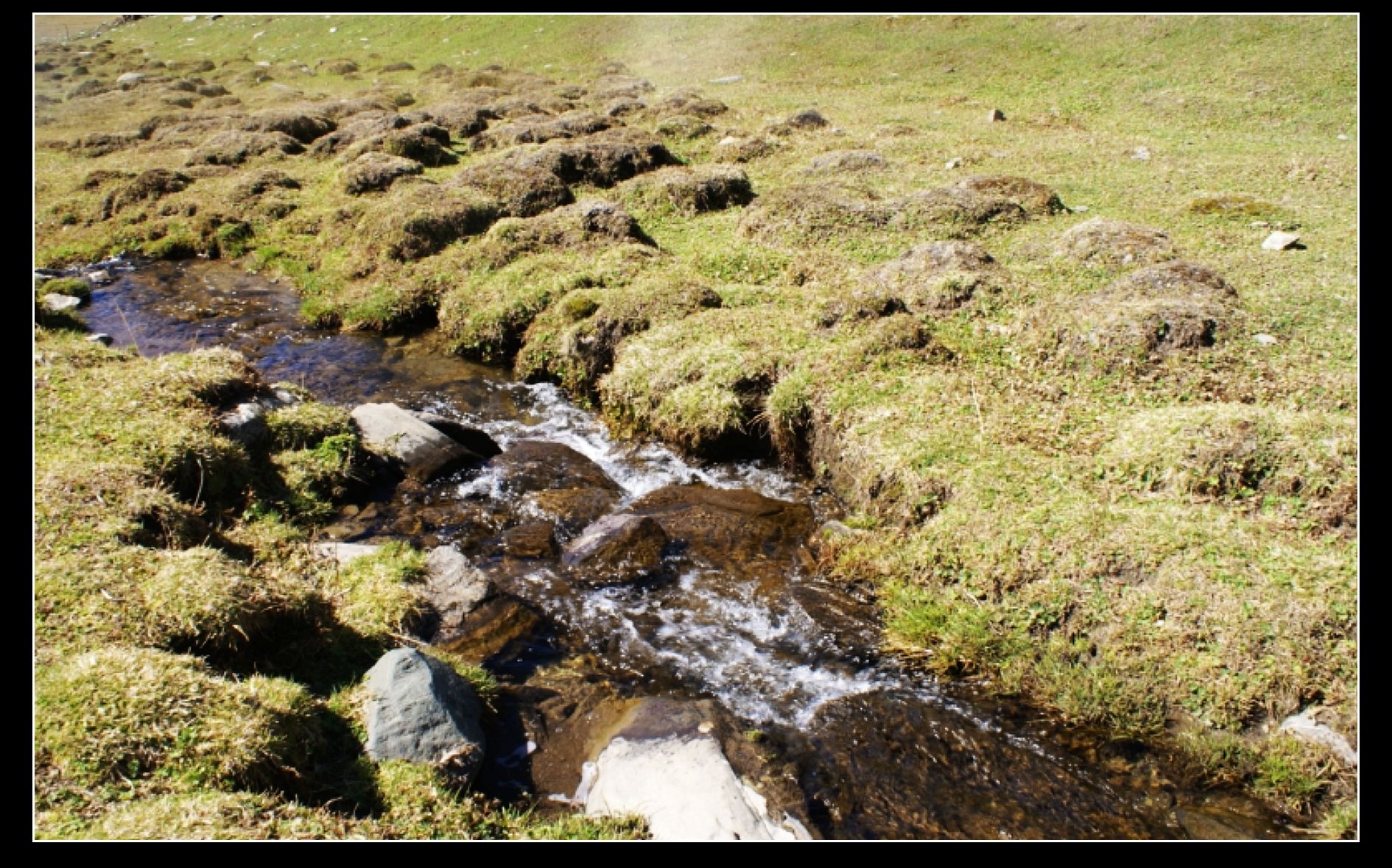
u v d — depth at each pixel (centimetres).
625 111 2961
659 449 1221
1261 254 1495
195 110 3706
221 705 627
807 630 873
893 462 1004
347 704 704
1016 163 2144
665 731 722
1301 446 897
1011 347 1212
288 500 1042
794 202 1820
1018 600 840
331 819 577
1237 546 820
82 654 657
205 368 1184
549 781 700
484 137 2714
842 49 3600
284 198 2330
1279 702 711
